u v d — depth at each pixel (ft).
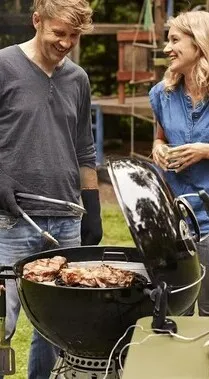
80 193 9.93
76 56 28.17
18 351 13.14
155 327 6.70
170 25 9.68
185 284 7.07
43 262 8.01
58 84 9.42
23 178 9.23
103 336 7.23
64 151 9.46
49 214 9.34
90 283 7.43
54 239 8.70
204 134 9.60
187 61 9.50
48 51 9.03
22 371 12.25
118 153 32.24
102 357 7.43
